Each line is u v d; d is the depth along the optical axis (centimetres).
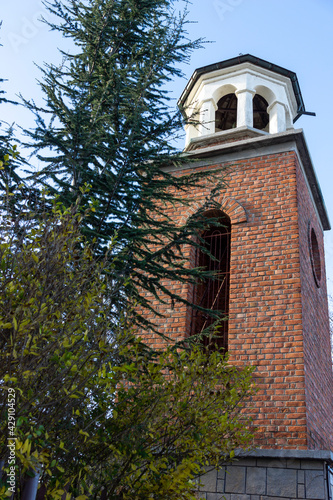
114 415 506
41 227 500
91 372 452
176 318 1034
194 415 556
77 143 712
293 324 950
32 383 439
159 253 751
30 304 414
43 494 406
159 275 762
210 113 1348
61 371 430
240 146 1171
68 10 908
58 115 744
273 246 1044
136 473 507
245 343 962
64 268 486
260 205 1101
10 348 401
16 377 402
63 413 448
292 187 1096
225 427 603
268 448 846
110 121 777
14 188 611
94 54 870
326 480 785
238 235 1083
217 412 643
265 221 1077
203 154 1200
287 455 804
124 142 723
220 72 1404
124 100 775
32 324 406
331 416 1105
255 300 998
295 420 859
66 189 697
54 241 480
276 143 1155
